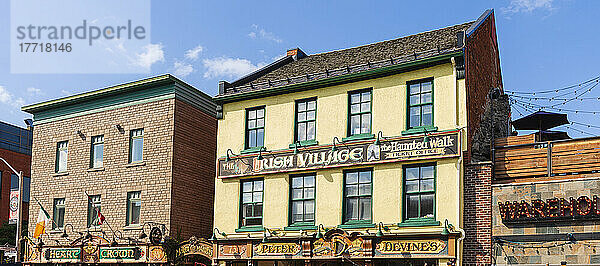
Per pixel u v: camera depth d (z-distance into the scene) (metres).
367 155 22.28
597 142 19.28
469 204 20.62
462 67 21.28
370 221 22.09
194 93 28.36
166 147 26.72
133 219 27.19
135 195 27.34
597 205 18.62
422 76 22.06
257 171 24.58
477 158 21.83
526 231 19.62
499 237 20.03
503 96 25.78
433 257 20.53
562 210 19.02
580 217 18.77
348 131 23.19
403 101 22.23
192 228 27.25
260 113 25.45
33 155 30.97
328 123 23.61
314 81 23.89
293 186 24.00
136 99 28.02
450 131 20.89
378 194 22.03
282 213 23.83
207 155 28.89
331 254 22.36
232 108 26.08
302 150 23.67
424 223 20.86
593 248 18.52
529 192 19.83
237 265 24.86
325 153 23.14
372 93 23.00
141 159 27.48
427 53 21.92
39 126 31.08
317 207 23.12
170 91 27.11
